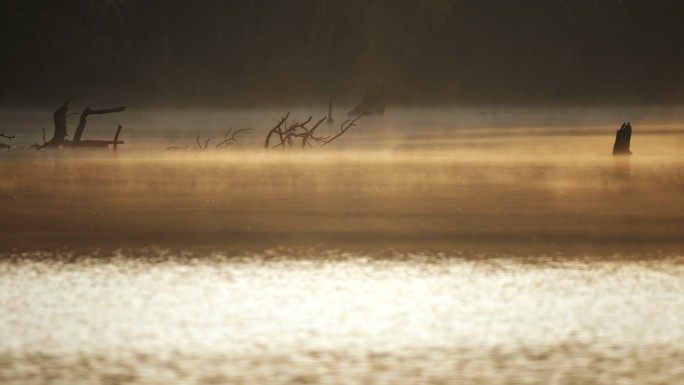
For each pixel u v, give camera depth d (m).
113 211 80.56
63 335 41.69
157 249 61.88
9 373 36.84
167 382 35.88
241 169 119.19
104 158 136.75
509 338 41.22
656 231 69.50
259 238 66.38
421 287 50.66
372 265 56.56
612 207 82.94
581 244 64.00
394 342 40.66
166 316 44.72
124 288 50.38
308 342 40.66
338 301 47.50
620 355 38.84
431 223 73.44
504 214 78.62
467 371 36.97
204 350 39.56
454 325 43.16
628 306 46.66
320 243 64.12
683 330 42.34
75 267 55.91
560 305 46.88
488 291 49.78
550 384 35.59
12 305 46.84
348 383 35.72
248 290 49.91
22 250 61.59
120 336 41.53
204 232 68.94
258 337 41.38
